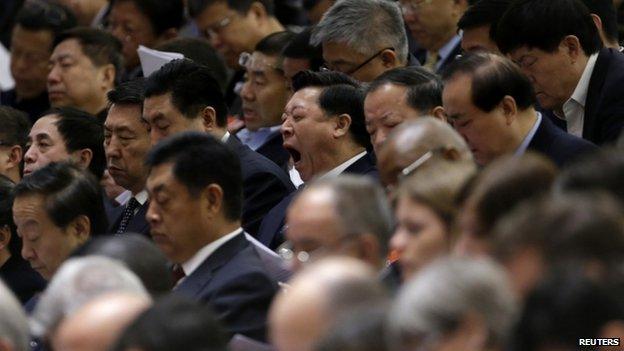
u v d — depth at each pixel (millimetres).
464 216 9539
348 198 10703
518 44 14633
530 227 8469
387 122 14070
